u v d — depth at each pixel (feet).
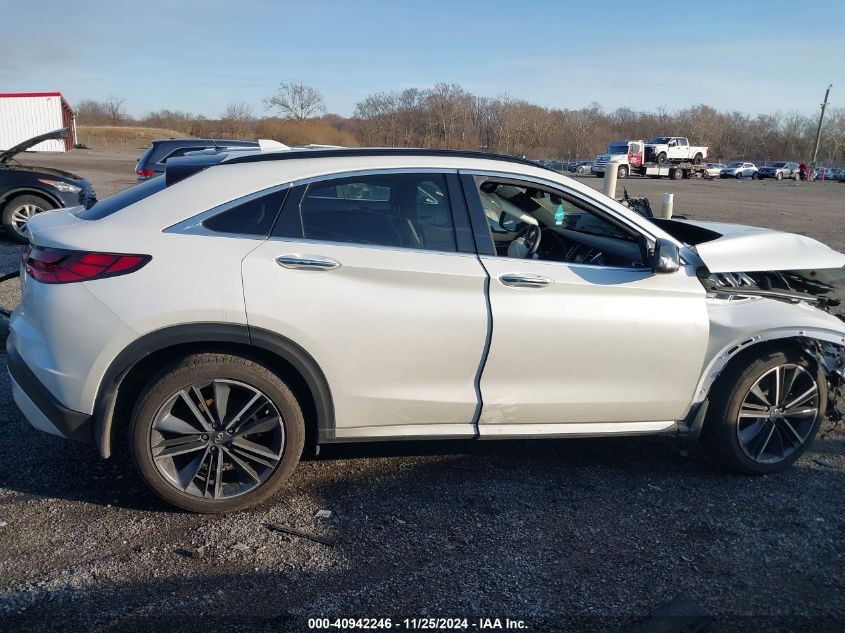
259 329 10.68
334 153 11.75
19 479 12.26
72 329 10.40
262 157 11.57
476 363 11.65
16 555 10.12
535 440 14.70
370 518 11.43
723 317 12.60
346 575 9.93
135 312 10.35
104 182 77.61
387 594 9.54
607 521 11.57
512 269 11.68
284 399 11.14
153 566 9.98
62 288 10.44
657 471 13.47
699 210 75.61
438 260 11.45
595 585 9.88
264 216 11.08
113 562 10.03
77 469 12.67
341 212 11.42
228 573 9.87
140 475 10.97
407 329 11.23
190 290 10.47
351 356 11.14
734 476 13.35
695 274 12.60
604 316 11.91
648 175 159.94
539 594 9.64
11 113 145.28
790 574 10.26
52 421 10.75
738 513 11.95
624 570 10.25
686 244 13.70
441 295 11.38
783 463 13.39
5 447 13.39
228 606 9.18
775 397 13.16
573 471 13.35
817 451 14.58
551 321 11.68
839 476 13.47
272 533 10.91
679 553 10.72
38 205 35.81
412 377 11.50
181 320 10.47
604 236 13.76
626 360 12.16
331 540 10.76
